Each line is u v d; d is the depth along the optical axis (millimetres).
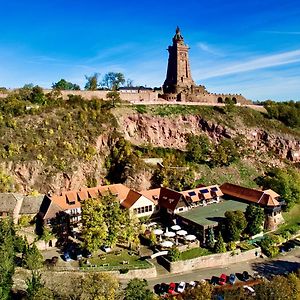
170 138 138500
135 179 111500
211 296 61062
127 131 131250
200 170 123562
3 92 130250
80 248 82062
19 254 75438
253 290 67250
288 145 149750
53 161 107188
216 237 90000
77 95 136375
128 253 82688
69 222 88875
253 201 104000
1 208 86562
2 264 60375
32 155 105438
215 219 92375
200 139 130875
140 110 139375
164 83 187250
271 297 58812
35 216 90250
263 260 86250
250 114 160750
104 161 117688
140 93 159375
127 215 84812
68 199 92000
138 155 118250
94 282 55281
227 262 83812
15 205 87750
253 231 91938
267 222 99875
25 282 61812
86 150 114625
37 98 125312
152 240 85562
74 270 71875
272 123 159750
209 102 172750
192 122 145375
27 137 108750
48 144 109562
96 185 112188
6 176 99875
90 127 120500
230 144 132500
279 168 133750
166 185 111062
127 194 102062
